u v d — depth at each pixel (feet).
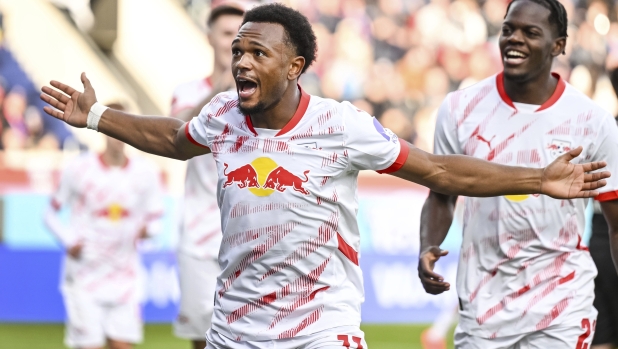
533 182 22.77
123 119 25.90
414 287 65.72
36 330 61.36
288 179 22.79
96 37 91.76
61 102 26.20
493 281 29.30
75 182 48.52
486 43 96.48
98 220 48.52
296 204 22.82
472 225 29.50
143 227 49.47
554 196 22.71
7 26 84.58
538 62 28.40
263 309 23.53
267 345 23.53
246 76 22.16
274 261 23.15
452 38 95.61
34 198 62.69
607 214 29.22
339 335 23.27
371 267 65.16
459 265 30.12
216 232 39.65
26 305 62.75
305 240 23.06
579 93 29.30
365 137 22.76
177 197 63.52
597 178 22.71
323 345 23.13
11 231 62.54
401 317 65.41
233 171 23.24
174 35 93.30
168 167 75.10
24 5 84.99
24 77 83.05
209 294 39.81
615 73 38.19
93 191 48.57
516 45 28.43
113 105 48.06
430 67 94.43
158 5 93.66
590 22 96.53
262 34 22.24
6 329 61.36
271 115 22.94
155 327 62.64
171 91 91.09
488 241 29.19
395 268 65.51
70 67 84.94
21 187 64.95
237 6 38.70
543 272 28.81
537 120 28.96
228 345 24.07
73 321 47.85
